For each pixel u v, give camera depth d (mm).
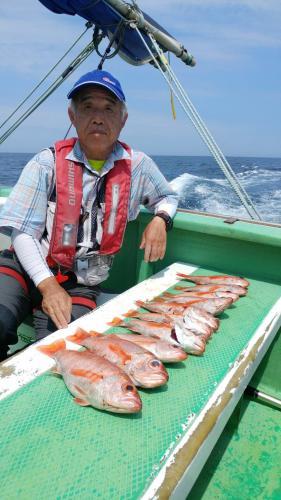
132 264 2746
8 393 1203
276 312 1795
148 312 1772
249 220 2371
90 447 1006
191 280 2156
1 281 2020
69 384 1219
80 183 2023
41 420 1094
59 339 1530
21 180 1979
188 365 1375
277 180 20766
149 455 987
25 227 1936
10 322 1938
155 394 1218
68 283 2197
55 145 2064
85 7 2508
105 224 2105
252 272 2262
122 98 1965
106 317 1732
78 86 1904
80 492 881
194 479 1040
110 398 1106
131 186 2254
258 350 1497
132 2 2613
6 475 918
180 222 2357
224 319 1718
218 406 1177
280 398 2070
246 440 1820
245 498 1535
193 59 3189
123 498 871
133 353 1317
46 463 954
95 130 1925
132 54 3008
